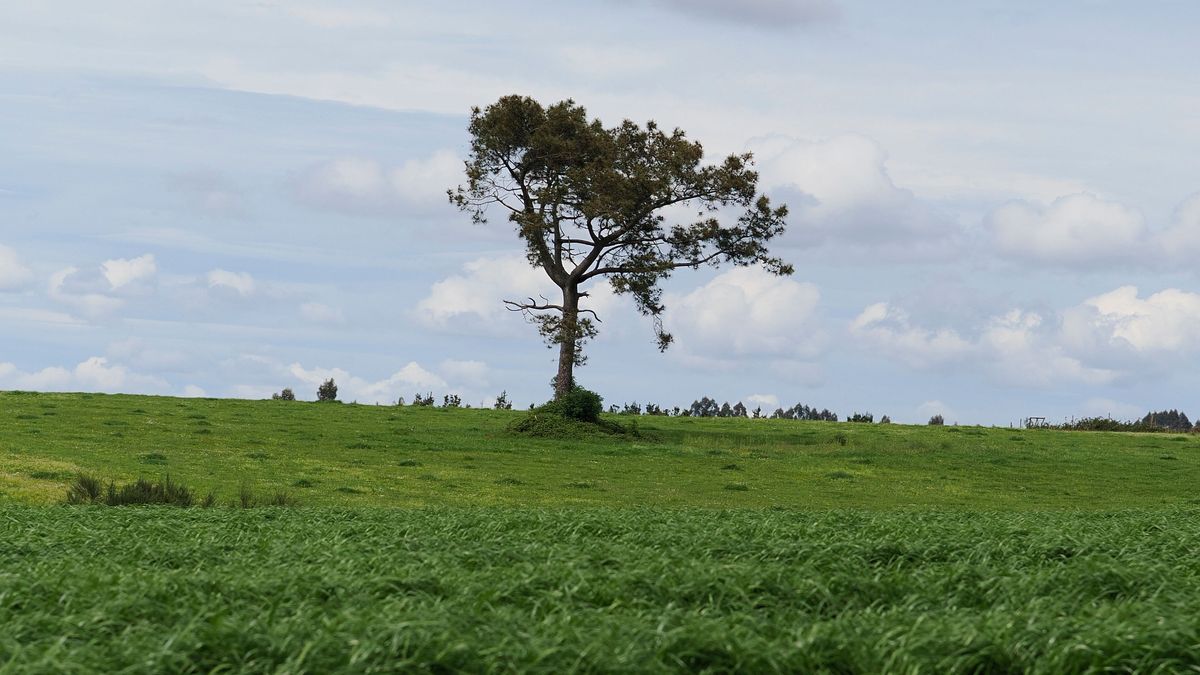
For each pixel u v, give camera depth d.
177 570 14.99
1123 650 10.12
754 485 42.84
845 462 50.59
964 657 10.09
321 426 57.34
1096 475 49.28
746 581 13.60
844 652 10.34
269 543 18.98
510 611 12.02
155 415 57.50
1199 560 16.89
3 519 23.22
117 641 10.27
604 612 11.98
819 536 19.88
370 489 37.72
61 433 48.53
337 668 9.46
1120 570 14.66
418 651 9.52
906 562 17.14
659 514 25.47
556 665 9.50
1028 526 22.69
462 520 22.84
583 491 39.53
